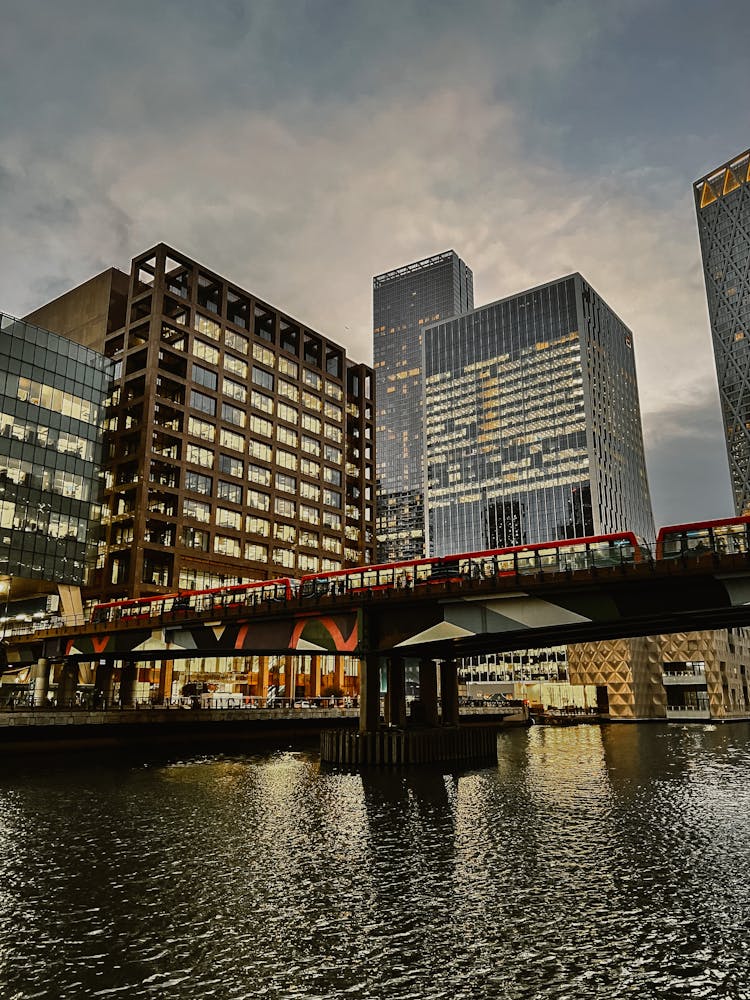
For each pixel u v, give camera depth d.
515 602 44.69
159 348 109.12
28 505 90.50
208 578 109.50
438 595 45.50
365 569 52.44
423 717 60.59
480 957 16.48
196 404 113.00
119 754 58.97
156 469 107.88
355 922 18.72
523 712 114.69
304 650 54.69
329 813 33.81
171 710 64.25
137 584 99.06
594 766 54.44
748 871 23.83
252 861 24.88
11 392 90.88
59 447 95.19
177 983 15.10
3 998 14.42
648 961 16.30
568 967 15.96
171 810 34.41
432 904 20.23
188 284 118.88
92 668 97.50
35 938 17.56
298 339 138.25
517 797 38.91
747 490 192.38
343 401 146.75
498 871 23.77
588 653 128.88
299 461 130.88
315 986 14.98
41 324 133.62
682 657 125.00
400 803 36.72
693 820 32.59
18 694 89.81
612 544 41.75
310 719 78.06
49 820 31.83
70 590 94.12
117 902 20.28
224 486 114.88
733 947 17.09
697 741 78.12
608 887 21.94
